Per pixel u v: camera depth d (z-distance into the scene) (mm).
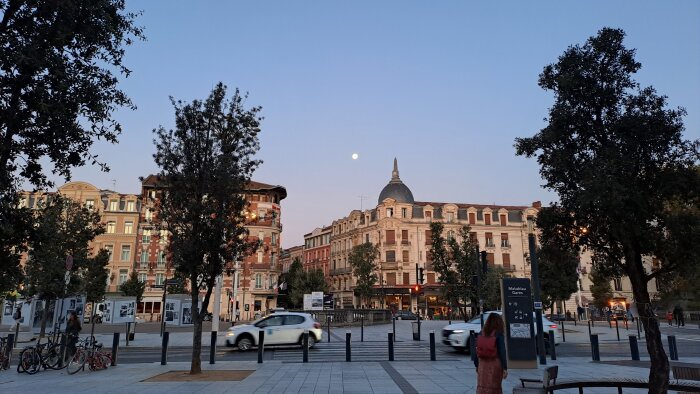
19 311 24562
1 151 6938
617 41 7895
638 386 8156
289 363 15922
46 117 6918
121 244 63562
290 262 111375
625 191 6859
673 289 39812
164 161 13625
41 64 6719
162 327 30156
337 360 16922
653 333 7520
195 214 13453
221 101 14312
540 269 35875
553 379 7988
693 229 7285
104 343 25094
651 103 7621
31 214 8023
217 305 27938
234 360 17625
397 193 77375
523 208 78312
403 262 72312
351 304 80125
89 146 7926
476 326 19172
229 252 13875
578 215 7875
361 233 79938
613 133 7641
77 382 11977
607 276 9164
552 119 8203
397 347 22047
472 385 11281
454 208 75375
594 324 43812
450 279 38062
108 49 7906
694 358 17297
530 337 14352
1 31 6898
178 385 11305
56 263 23266
